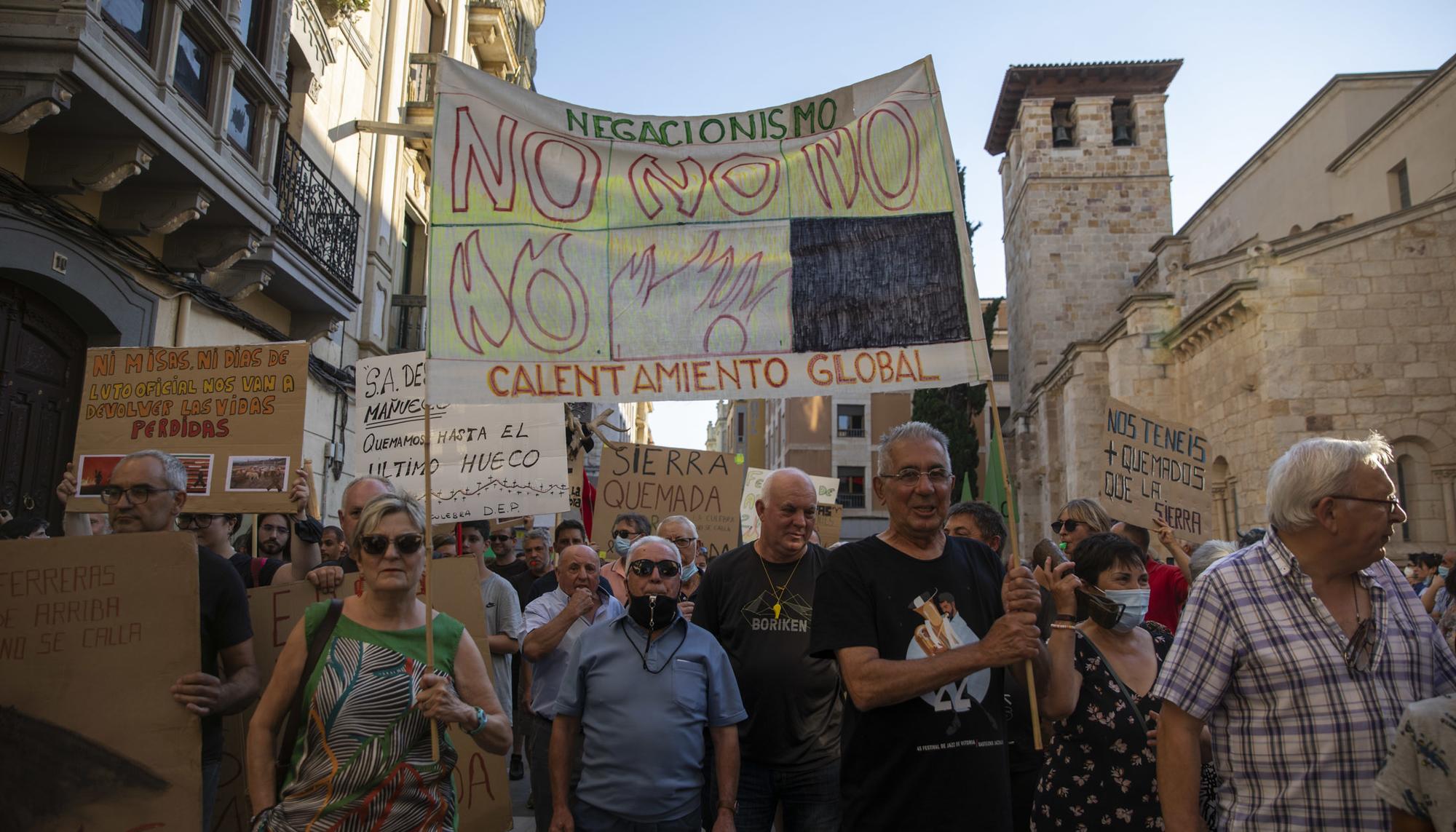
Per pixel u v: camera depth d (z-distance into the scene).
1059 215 40.97
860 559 3.13
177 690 3.35
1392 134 25.05
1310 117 29.31
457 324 3.69
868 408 44.53
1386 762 2.24
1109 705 3.44
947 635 3.00
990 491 6.14
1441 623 5.24
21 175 7.78
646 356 3.73
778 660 4.45
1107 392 29.86
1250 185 33.28
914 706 2.94
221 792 4.23
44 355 8.65
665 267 3.82
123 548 3.46
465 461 6.55
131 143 7.87
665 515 8.51
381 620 3.24
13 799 3.28
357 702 3.02
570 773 4.16
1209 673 2.70
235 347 5.24
